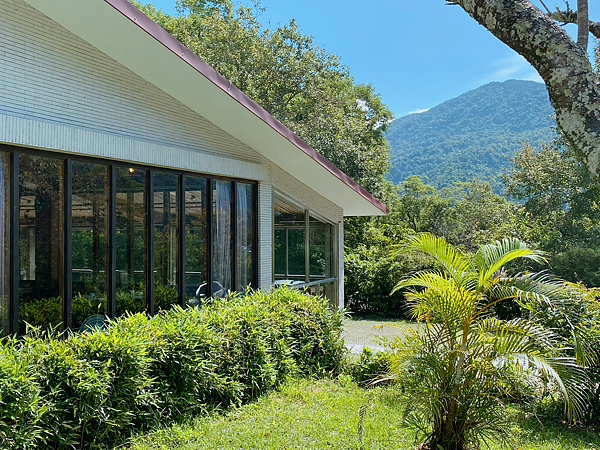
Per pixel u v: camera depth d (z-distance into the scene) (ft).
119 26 18.20
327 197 40.04
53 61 18.83
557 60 5.95
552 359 13.84
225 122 26.63
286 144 28.04
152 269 23.16
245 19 81.92
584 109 5.64
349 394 22.06
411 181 141.59
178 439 15.57
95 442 14.66
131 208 22.29
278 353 22.98
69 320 18.99
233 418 18.19
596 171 5.45
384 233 77.05
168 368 17.76
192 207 26.04
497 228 67.62
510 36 6.43
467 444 14.74
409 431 17.03
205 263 26.91
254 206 31.17
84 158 20.01
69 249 19.12
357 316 58.34
